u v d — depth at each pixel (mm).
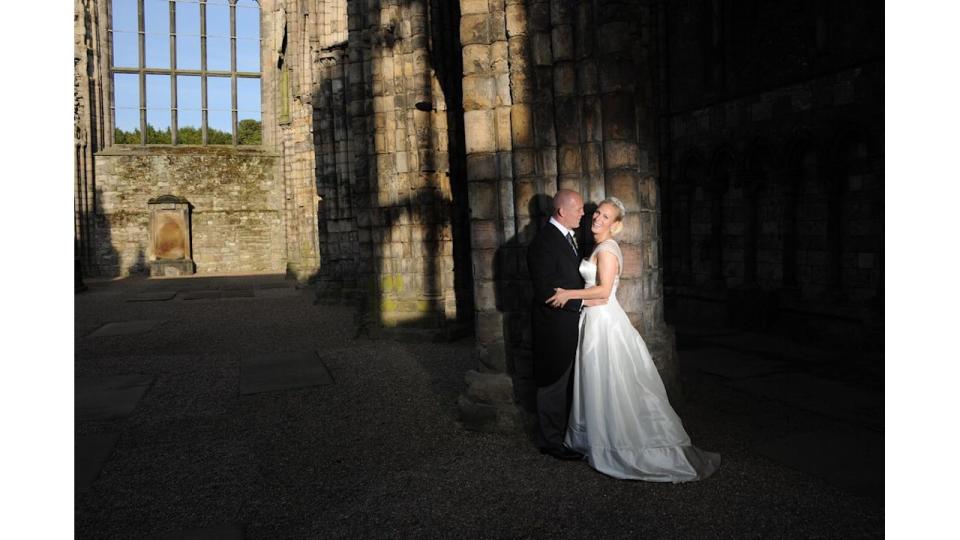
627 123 4598
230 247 33125
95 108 30969
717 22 9953
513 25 4938
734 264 10039
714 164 10203
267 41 33844
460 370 7391
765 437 4656
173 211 31562
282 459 4617
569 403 4305
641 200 5098
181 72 33719
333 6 15125
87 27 30531
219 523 3582
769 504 3549
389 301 9922
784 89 8789
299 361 8266
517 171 4992
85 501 3928
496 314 5117
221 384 7086
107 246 31047
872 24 7496
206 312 14516
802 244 8742
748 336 8969
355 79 10406
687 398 5676
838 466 4066
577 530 3342
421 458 4504
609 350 3984
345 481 4148
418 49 9594
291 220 26094
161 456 4750
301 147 21500
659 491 3760
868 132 7637
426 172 9680
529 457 4414
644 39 5262
